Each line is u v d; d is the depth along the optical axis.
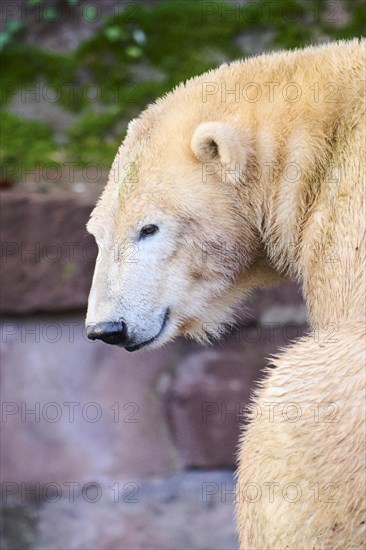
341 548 5.29
